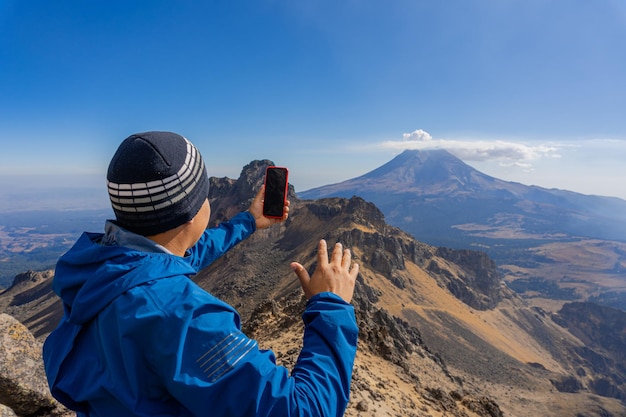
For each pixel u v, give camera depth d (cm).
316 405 222
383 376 2234
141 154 252
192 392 207
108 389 222
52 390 258
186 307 223
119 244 260
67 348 256
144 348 220
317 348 252
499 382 15138
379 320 7419
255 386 213
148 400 225
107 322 228
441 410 2041
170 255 262
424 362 6706
